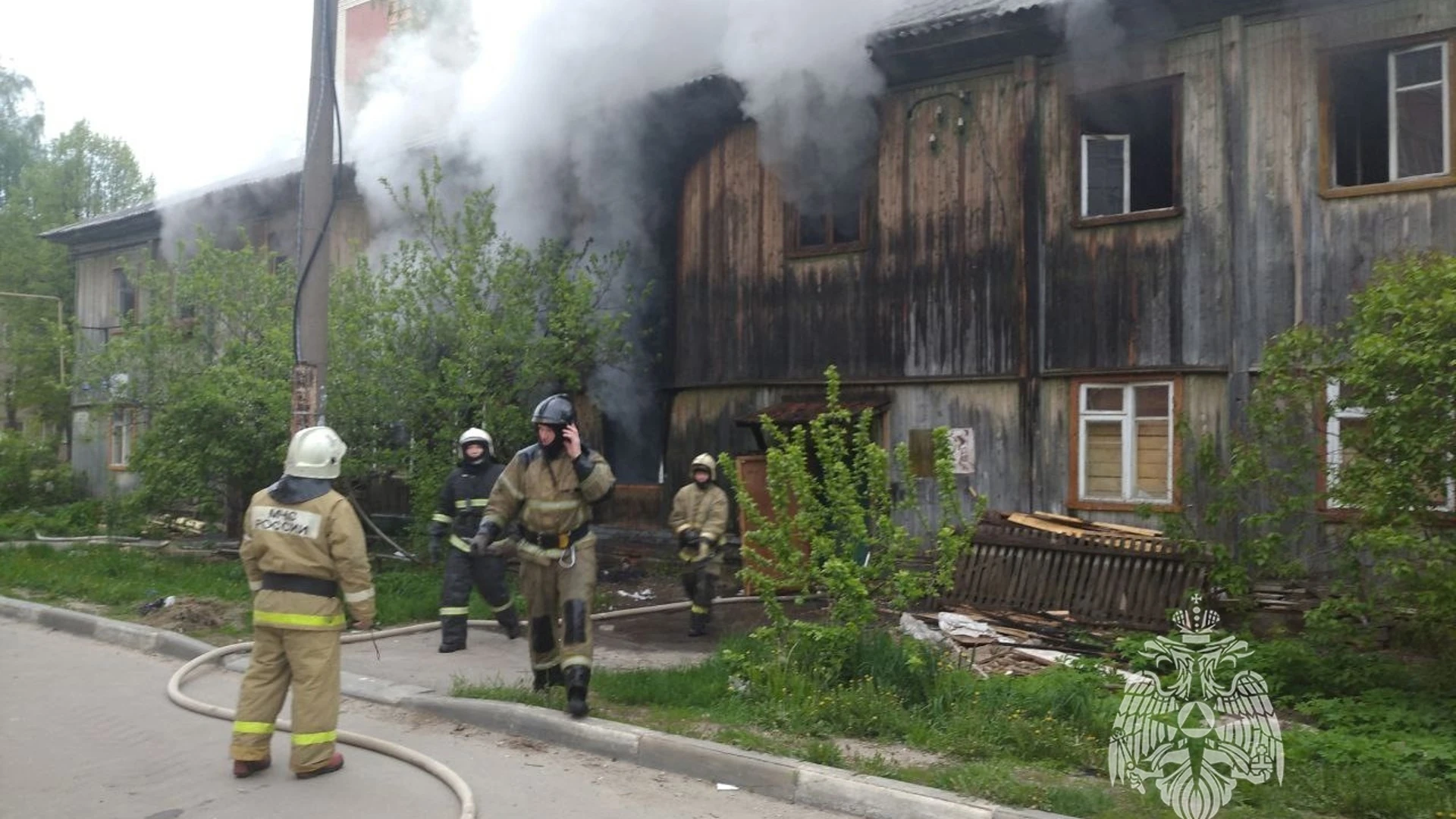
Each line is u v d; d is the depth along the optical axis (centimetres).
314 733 532
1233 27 983
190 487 1330
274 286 1393
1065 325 1064
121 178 3106
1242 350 970
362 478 1208
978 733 577
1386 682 716
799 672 658
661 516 1343
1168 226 1013
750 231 1277
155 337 1436
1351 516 767
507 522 657
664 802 512
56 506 2098
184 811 489
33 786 526
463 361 1140
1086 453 1050
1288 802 491
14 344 2380
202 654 836
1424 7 909
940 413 1133
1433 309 646
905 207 1163
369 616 537
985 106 1116
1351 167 986
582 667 617
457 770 557
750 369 1271
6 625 1015
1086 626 907
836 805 504
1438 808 478
